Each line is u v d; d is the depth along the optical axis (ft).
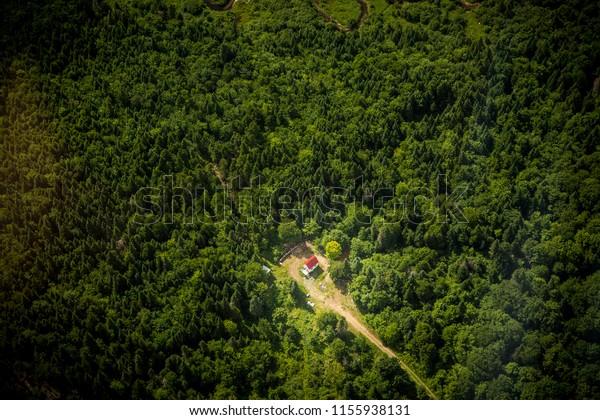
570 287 576.20
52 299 559.79
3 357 529.86
